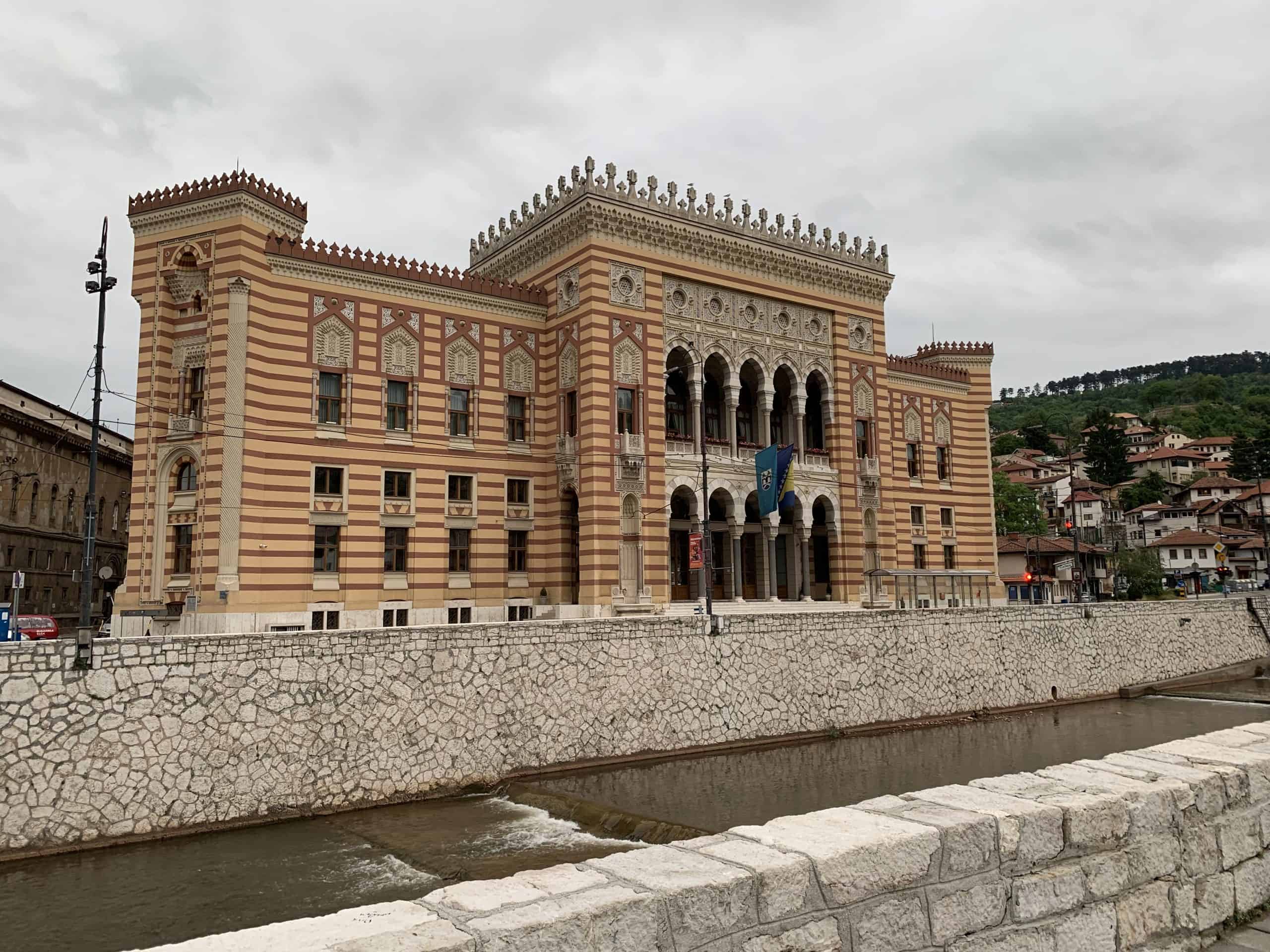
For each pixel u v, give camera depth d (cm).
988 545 7056
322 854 2436
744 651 3903
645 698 3569
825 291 5781
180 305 4325
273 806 2720
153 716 2586
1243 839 967
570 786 3111
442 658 3116
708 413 5666
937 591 6631
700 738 3675
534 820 2756
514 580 4897
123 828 2486
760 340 5494
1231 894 935
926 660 4569
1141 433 19012
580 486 4772
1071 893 804
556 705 3334
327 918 599
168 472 4219
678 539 5516
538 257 5269
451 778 3048
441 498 4678
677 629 3719
